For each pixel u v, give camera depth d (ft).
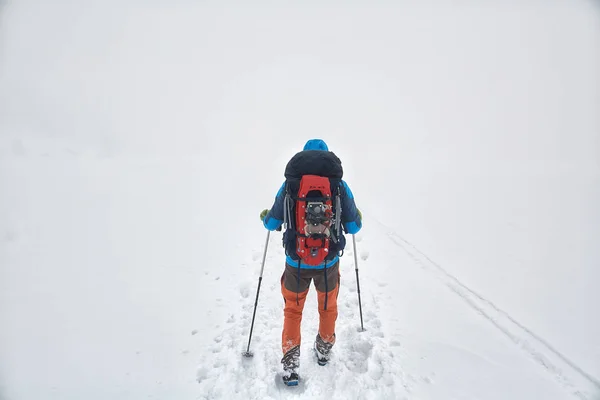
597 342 9.32
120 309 11.14
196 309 11.08
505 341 9.41
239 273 13.53
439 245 16.66
